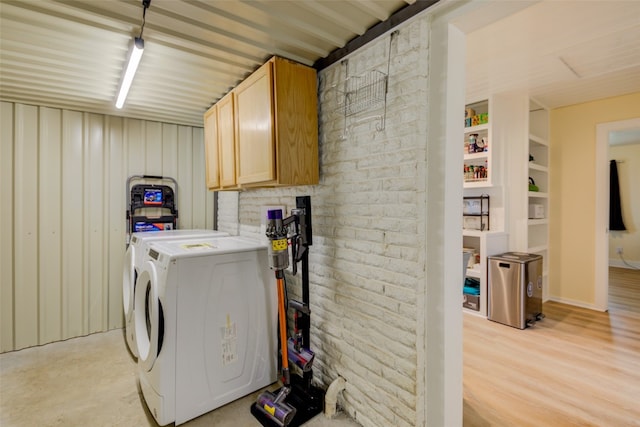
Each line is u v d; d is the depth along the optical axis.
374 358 1.77
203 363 1.93
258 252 2.20
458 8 1.41
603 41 2.28
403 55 1.60
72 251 3.11
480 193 3.83
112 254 3.31
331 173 2.07
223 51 1.98
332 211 2.07
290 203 2.55
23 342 2.88
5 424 1.86
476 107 3.89
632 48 2.39
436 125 1.50
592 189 3.74
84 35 1.80
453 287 1.52
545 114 4.02
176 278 1.82
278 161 1.92
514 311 3.21
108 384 2.28
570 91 3.39
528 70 2.80
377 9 1.60
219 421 1.89
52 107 3.00
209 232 3.29
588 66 2.73
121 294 3.36
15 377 2.38
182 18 1.66
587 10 1.87
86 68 2.21
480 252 3.51
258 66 2.23
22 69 2.22
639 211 5.94
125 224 3.39
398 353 1.63
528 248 3.71
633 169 6.01
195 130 3.83
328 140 2.09
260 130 2.04
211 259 1.96
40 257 2.96
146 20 1.68
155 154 3.56
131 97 2.79
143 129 3.48
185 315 1.86
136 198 3.39
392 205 1.66
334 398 1.92
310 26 1.75
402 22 1.59
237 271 2.09
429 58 1.52
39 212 2.96
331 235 2.09
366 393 1.82
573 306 3.84
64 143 3.06
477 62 2.63
